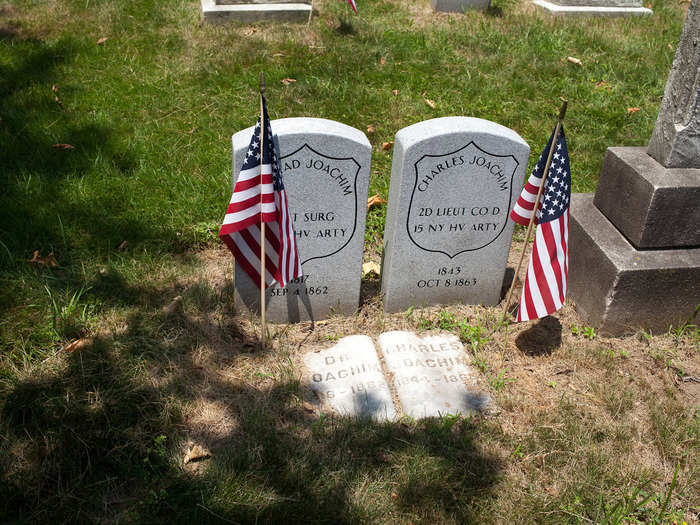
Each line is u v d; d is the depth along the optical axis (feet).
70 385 4.76
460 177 5.33
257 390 4.99
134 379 4.86
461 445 4.64
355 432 4.68
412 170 5.22
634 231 5.45
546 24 11.32
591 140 8.29
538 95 9.18
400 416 4.92
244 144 4.99
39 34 9.89
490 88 9.16
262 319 5.35
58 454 4.34
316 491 4.29
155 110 8.32
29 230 6.15
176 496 4.17
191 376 5.01
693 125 5.11
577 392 5.15
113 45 9.69
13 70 8.88
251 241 5.28
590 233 5.70
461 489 4.35
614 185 5.66
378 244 6.73
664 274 5.40
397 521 4.16
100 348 5.04
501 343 5.62
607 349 5.55
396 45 10.11
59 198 6.64
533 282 5.19
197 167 7.37
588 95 9.23
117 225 6.42
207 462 4.47
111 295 5.65
